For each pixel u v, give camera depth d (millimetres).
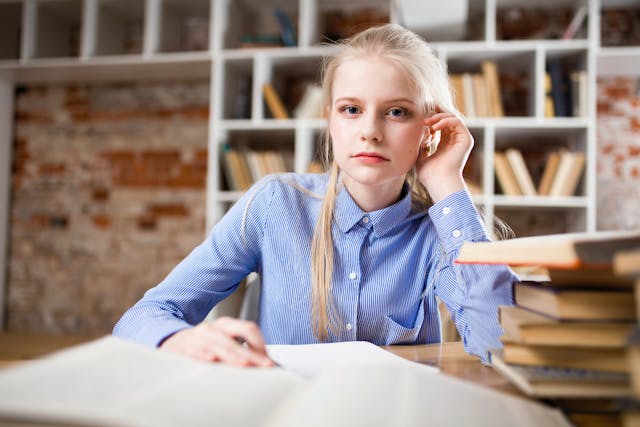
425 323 1116
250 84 3375
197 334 621
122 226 3879
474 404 422
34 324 3936
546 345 517
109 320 3865
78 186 3934
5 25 3951
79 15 3781
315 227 1095
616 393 472
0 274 3918
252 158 3178
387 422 353
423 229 1115
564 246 415
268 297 1104
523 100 3381
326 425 337
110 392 368
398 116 888
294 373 554
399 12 3066
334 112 927
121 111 3908
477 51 3031
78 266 3910
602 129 3379
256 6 3654
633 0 3277
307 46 3195
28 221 3973
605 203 3352
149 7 3361
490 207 2932
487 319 840
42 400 331
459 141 1050
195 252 1070
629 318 490
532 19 3426
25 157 3992
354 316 1033
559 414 451
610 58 3010
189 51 3789
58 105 3975
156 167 3857
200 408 361
